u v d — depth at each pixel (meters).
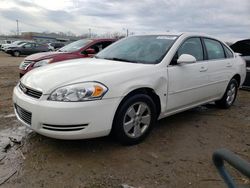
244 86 7.40
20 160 2.97
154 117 3.62
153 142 3.59
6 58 20.61
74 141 3.47
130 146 3.41
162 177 2.76
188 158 3.19
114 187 2.55
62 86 2.91
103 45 7.46
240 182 2.69
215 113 5.12
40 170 2.79
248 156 3.33
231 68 5.17
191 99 4.23
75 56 6.82
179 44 4.02
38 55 6.93
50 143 3.40
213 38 4.92
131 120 3.34
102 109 2.95
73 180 2.64
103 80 3.02
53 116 2.83
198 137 3.85
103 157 3.10
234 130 4.21
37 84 3.07
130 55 4.04
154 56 3.84
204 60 4.48
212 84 4.65
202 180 2.74
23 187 2.50
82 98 2.86
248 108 5.61
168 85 3.70
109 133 3.15
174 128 4.18
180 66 3.89
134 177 2.73
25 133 3.73
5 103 5.25
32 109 2.96
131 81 3.22
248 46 7.57
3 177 2.64
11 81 8.17
